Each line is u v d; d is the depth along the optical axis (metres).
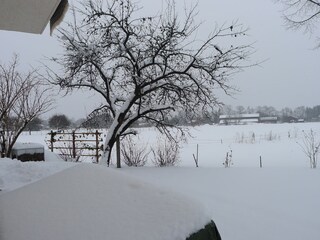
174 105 11.01
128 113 11.52
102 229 1.70
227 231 4.83
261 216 5.53
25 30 5.27
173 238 1.70
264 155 19.11
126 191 2.04
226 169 10.37
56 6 4.20
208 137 33.31
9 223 1.73
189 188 7.69
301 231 4.84
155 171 10.33
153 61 10.42
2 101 9.32
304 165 14.92
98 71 10.84
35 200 1.93
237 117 69.44
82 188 2.04
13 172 5.46
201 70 10.43
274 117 76.75
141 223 1.77
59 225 1.72
